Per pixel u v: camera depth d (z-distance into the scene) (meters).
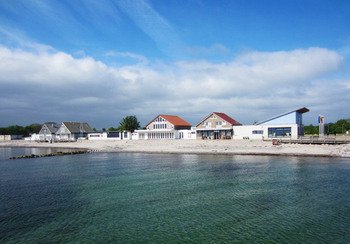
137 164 38.75
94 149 68.12
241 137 71.06
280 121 65.62
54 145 89.81
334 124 106.69
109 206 19.03
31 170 35.91
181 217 16.67
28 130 150.75
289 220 15.90
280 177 27.34
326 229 14.62
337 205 18.34
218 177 27.84
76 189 24.09
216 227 15.12
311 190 22.19
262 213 17.08
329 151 45.56
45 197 21.59
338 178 26.41
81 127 119.06
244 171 30.97
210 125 77.25
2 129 139.62
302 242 13.23
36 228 15.44
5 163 44.41
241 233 14.30
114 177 29.22
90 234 14.55
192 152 52.69
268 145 54.31
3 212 18.09
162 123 87.75
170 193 22.02
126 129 98.75
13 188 24.88
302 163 36.41
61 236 14.38
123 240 13.79
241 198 20.27
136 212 17.70
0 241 13.88
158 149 60.16
